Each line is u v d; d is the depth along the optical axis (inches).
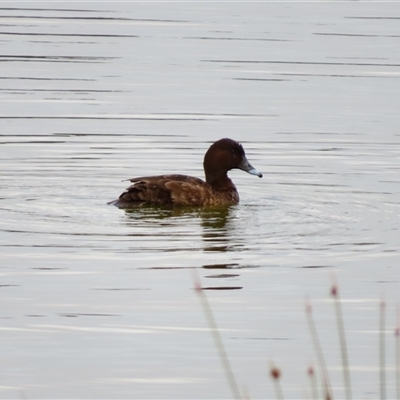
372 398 416.2
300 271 544.7
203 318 483.5
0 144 823.1
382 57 1161.4
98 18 1370.6
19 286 519.8
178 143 840.9
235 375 429.7
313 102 980.6
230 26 1318.9
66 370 431.2
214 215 648.4
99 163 778.8
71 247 577.0
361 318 487.2
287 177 751.1
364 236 605.9
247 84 1047.0
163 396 410.6
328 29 1299.2
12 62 1127.0
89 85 1036.5
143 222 627.2
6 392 413.7
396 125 901.2
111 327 471.8
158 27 1315.2
